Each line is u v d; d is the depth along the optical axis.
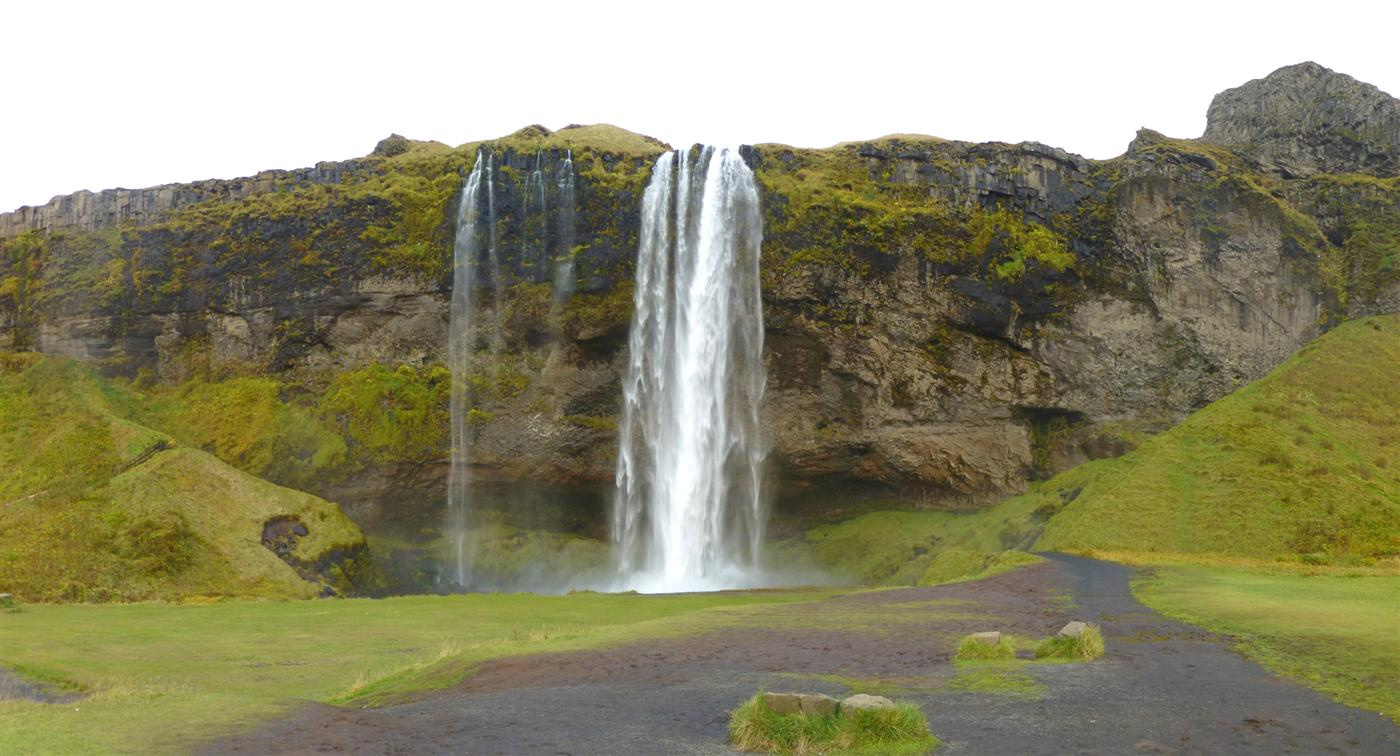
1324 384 72.06
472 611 45.66
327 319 83.06
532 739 17.17
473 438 78.19
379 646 34.22
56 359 86.88
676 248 79.12
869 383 79.31
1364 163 94.31
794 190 79.81
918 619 33.38
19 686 26.55
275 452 78.44
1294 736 16.09
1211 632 28.23
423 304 81.19
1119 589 41.81
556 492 81.56
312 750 16.28
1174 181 83.38
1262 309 82.00
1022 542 66.69
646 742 16.83
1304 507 56.62
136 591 57.22
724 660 25.34
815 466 81.06
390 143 98.44
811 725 16.12
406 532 79.69
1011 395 80.50
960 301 79.44
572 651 27.48
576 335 77.81
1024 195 83.06
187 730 17.44
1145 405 80.69
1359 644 24.42
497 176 80.12
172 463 69.69
